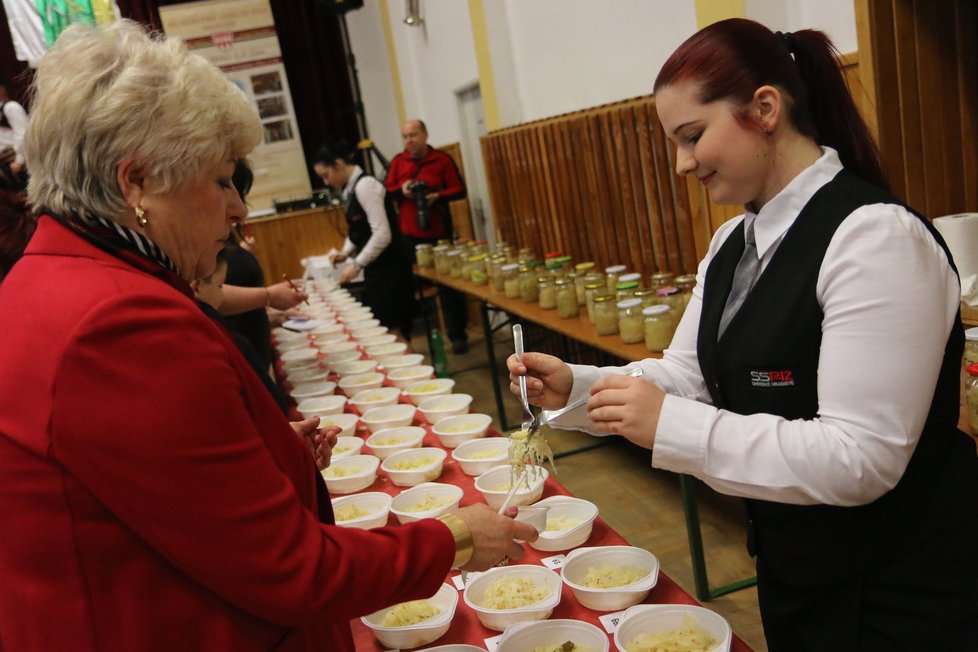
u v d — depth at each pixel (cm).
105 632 88
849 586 122
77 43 94
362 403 283
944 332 108
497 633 140
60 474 86
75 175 93
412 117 848
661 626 132
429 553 104
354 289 675
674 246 378
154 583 90
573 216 472
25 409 85
